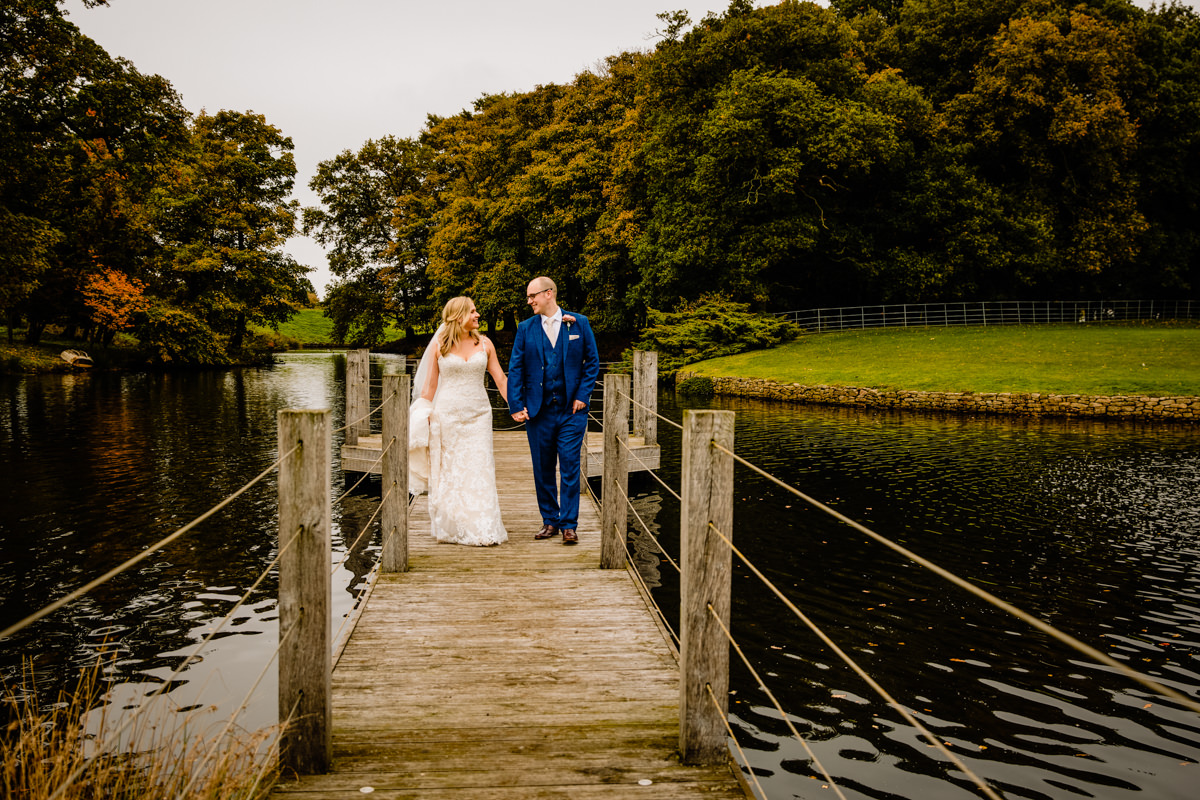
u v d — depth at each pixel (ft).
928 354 83.76
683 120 99.66
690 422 8.73
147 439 46.62
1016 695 15.40
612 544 16.84
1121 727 14.20
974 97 109.09
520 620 13.76
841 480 35.65
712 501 8.82
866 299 124.98
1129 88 116.57
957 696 15.35
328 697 8.80
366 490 34.58
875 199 112.47
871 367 78.28
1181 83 121.60
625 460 16.97
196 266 118.62
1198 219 132.67
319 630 8.57
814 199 99.14
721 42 99.19
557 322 18.54
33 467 37.68
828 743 13.60
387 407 16.37
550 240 124.77
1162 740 13.74
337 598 20.57
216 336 121.39
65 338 125.18
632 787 8.55
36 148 80.02
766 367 84.17
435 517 19.19
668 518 29.55
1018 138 108.99
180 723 13.37
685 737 9.06
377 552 24.95
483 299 126.93
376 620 13.71
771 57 101.55
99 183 104.12
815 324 117.08
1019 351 82.33
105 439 46.50
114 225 110.83
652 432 35.83
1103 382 63.52
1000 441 47.34
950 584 21.81
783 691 15.49
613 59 123.85
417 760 9.07
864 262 109.40
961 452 43.29
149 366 116.88
